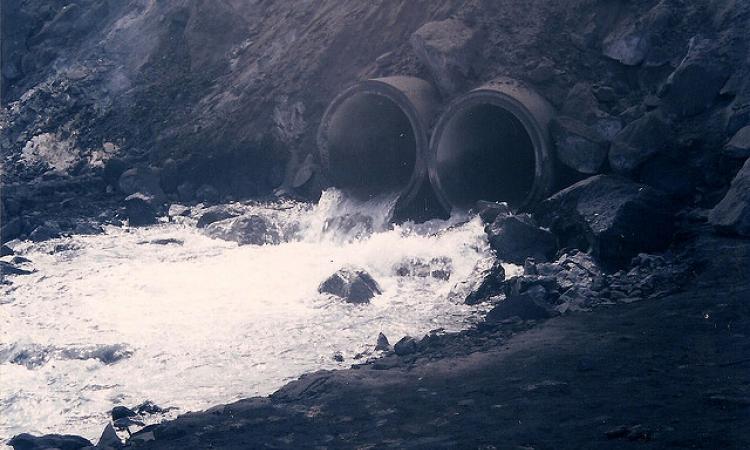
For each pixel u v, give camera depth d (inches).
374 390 448.5
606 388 414.9
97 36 1485.0
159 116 1219.2
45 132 1323.8
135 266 812.6
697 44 781.3
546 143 791.1
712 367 432.5
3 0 1600.6
